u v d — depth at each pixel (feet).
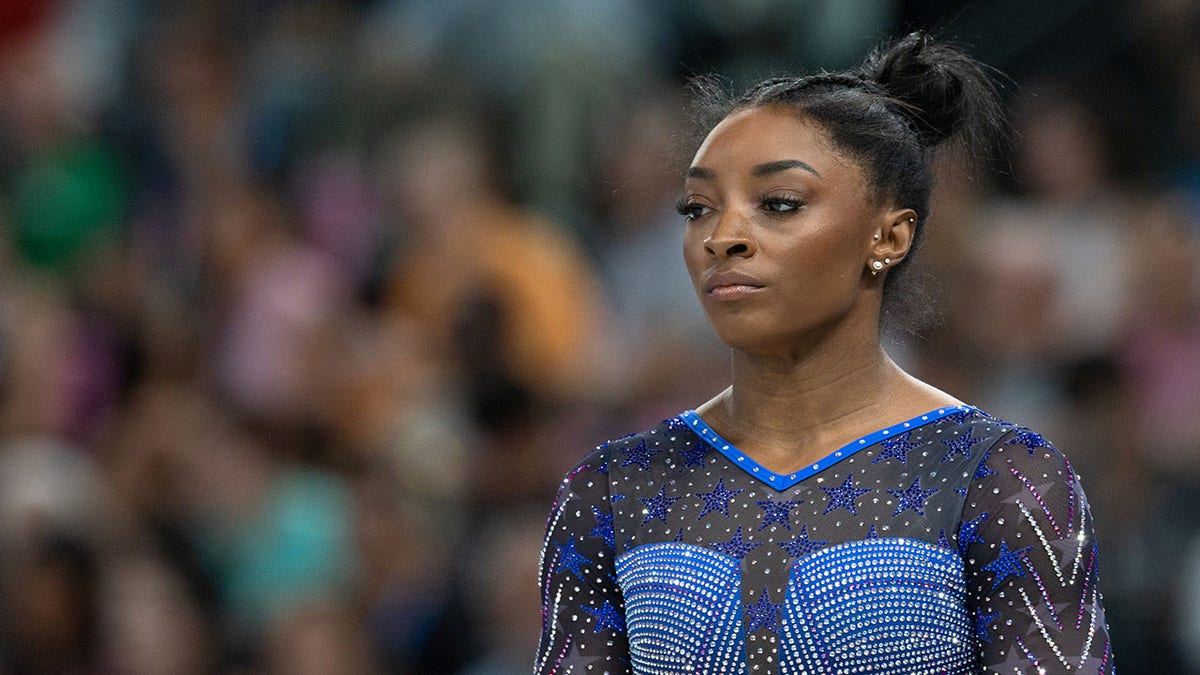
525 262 81.20
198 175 93.40
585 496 28.96
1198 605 63.67
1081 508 26.94
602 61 88.58
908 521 26.84
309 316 81.15
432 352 81.30
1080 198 81.00
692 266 28.19
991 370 71.97
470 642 68.18
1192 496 66.13
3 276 89.25
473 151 87.04
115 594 68.64
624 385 75.31
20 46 100.12
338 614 69.51
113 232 91.86
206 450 76.59
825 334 28.02
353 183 90.22
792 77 29.96
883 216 28.07
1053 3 85.97
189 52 97.96
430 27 92.53
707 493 27.94
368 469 75.25
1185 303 73.67
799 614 26.71
